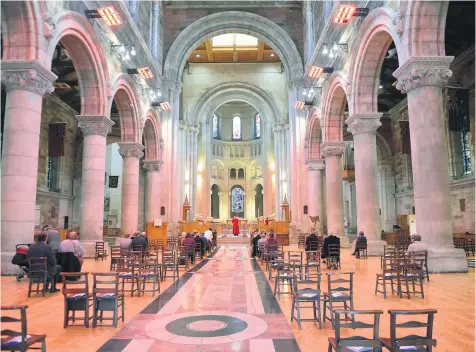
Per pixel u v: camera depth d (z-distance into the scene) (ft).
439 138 41.11
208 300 29.19
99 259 56.75
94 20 55.77
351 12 55.26
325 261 53.47
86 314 21.68
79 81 58.80
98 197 59.88
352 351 14.06
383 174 116.16
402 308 25.63
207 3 106.93
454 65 74.74
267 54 135.64
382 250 58.70
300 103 92.73
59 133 70.59
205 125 155.74
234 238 123.44
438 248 40.14
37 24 40.96
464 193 76.74
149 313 25.07
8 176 39.52
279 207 135.44
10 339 14.71
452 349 17.65
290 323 22.62
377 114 60.13
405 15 43.50
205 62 141.79
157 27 97.09
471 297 28.76
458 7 60.18
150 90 86.02
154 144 96.73
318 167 97.71
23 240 39.68
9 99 40.34
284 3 108.17
